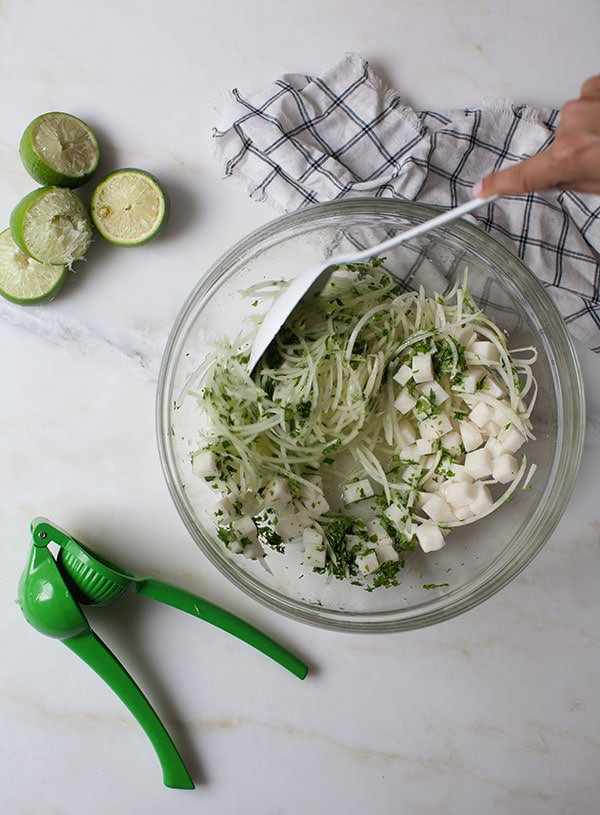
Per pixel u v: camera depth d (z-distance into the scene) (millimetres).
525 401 550
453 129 542
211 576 569
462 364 507
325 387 512
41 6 551
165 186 556
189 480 545
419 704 579
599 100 347
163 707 572
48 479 564
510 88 562
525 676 579
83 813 574
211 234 559
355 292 527
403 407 515
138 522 566
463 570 554
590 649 579
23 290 535
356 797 578
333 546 526
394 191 542
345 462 532
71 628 524
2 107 552
